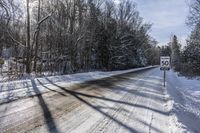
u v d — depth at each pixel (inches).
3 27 918.4
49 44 1159.6
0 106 340.2
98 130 259.1
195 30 1112.2
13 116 294.7
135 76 1150.3
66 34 1196.5
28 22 952.3
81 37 1262.3
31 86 552.1
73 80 755.4
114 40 1861.5
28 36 944.9
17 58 915.4
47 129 253.6
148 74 1401.3
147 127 276.5
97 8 1588.3
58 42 1169.4
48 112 323.9
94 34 1549.0
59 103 384.2
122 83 759.7
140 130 264.5
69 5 1250.6
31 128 253.9
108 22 1780.3
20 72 783.7
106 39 1742.1
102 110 352.8
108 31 1753.2
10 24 1000.9
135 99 462.6
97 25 1625.2
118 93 529.0
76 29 1283.2
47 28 1159.6
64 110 340.2
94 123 284.7
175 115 335.3
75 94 478.0
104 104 397.1
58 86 583.2
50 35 1160.8
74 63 1290.6
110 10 1814.7
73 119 297.6
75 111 338.0
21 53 972.6
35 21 1185.4
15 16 936.3
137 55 2871.6
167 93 568.4
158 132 259.3
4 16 898.7
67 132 248.4
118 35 1924.2
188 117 355.6
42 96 435.5
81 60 1382.9
